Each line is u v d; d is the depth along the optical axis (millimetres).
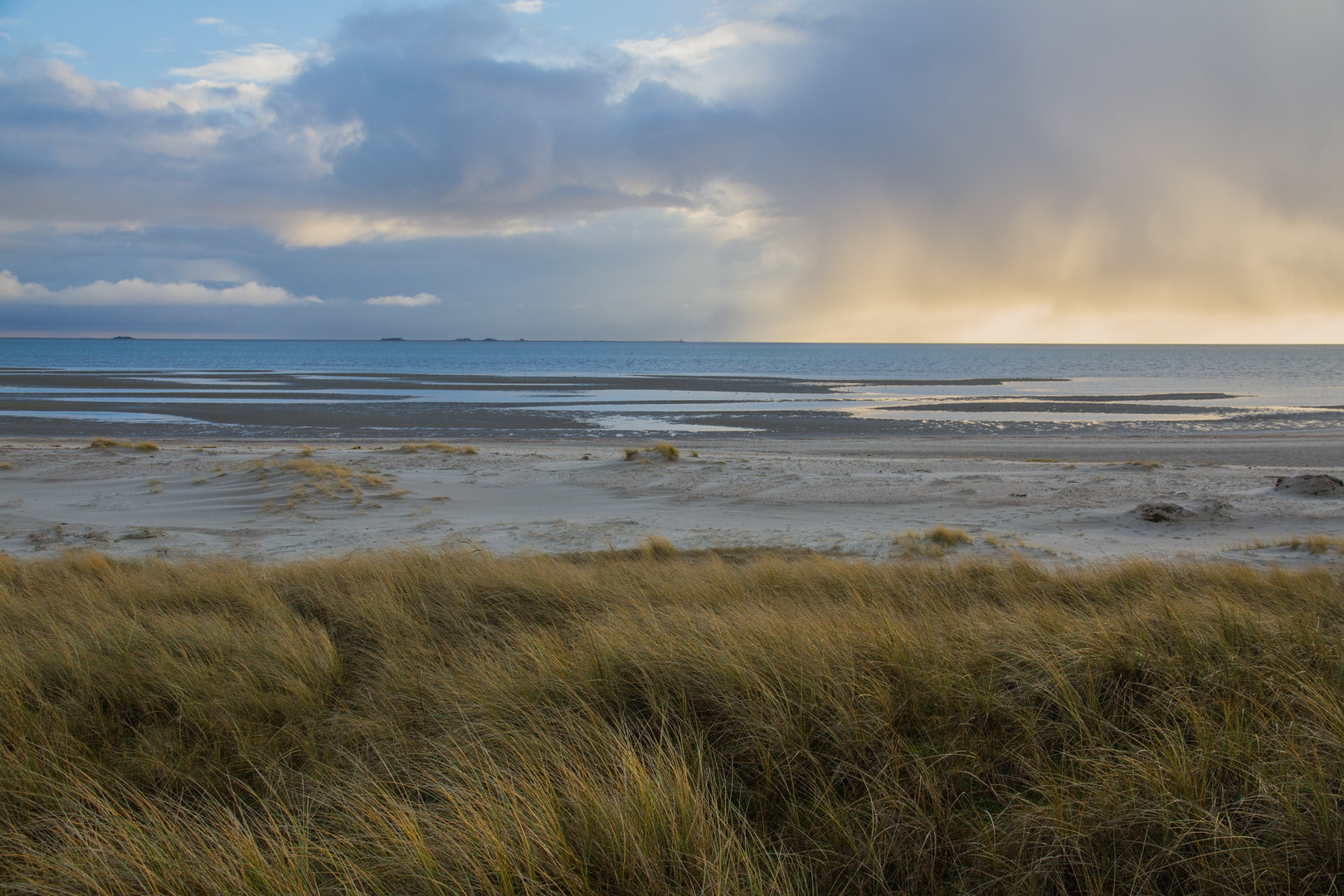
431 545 13164
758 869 2391
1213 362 173875
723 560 11336
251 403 53344
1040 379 95750
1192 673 3578
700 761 2902
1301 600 6320
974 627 4566
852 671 3566
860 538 13250
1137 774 2656
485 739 3307
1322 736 2771
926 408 51344
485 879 2264
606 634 4480
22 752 3316
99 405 50969
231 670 4336
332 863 2441
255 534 14281
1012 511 15938
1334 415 45281
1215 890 2246
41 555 12398
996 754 3049
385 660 4641
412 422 42344
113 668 4406
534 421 43531
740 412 48562
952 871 2477
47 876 2473
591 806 2539
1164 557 11289
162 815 2865
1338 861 2266
